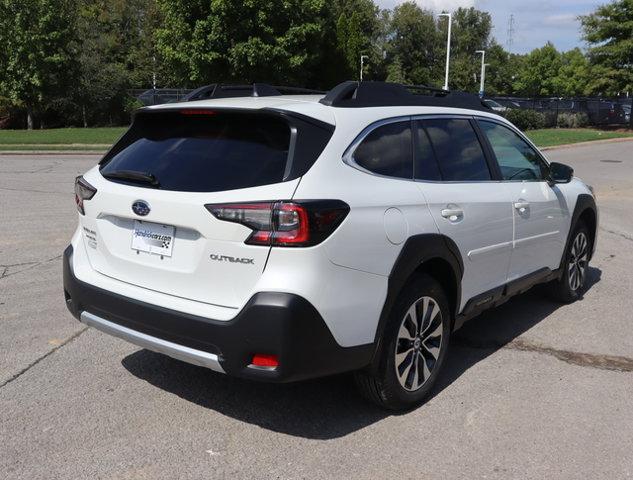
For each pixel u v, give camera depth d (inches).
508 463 131.3
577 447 138.0
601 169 727.7
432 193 155.3
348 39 1808.6
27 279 257.3
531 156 210.1
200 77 1331.2
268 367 125.1
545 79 3437.5
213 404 155.9
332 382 169.8
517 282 195.3
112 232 149.1
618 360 186.9
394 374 145.7
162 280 139.0
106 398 157.6
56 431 141.1
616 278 278.7
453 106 180.4
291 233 122.7
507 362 184.9
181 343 133.0
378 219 136.5
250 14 1278.3
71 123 1502.2
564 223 221.8
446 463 131.0
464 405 157.2
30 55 1284.4
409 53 3292.3
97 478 124.0
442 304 158.9
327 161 132.3
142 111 153.4
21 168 681.6
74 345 190.7
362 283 133.0
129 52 2331.4
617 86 1279.5
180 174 137.8
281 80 1369.3
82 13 1779.0
